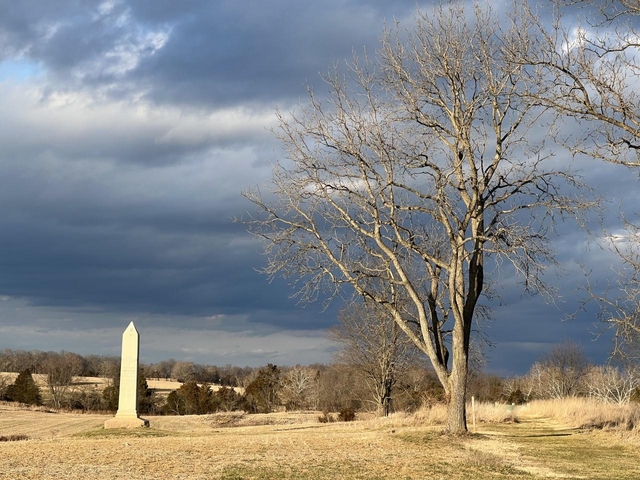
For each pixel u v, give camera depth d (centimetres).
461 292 2420
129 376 3209
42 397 8412
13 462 1681
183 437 2638
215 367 13600
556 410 3728
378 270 2478
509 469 1767
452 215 2394
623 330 1536
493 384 8025
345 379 6512
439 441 2230
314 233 2423
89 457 1797
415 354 4838
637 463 1950
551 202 2312
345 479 1524
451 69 2373
